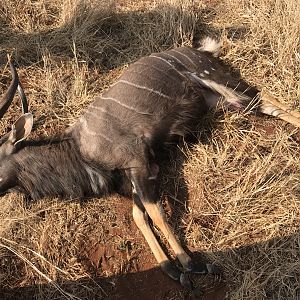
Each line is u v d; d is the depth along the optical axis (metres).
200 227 1.93
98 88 2.43
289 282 1.75
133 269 1.90
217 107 2.19
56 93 2.40
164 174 2.09
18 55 2.57
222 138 2.16
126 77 2.15
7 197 2.09
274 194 1.94
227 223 1.92
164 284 1.85
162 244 1.94
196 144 2.16
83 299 1.85
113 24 2.73
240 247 1.85
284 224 1.87
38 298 1.85
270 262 1.80
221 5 2.73
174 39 2.57
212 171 2.06
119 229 2.00
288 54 2.35
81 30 2.62
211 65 2.26
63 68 2.52
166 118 2.09
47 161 2.07
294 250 1.80
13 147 2.04
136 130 2.04
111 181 2.07
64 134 2.12
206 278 1.83
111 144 2.02
